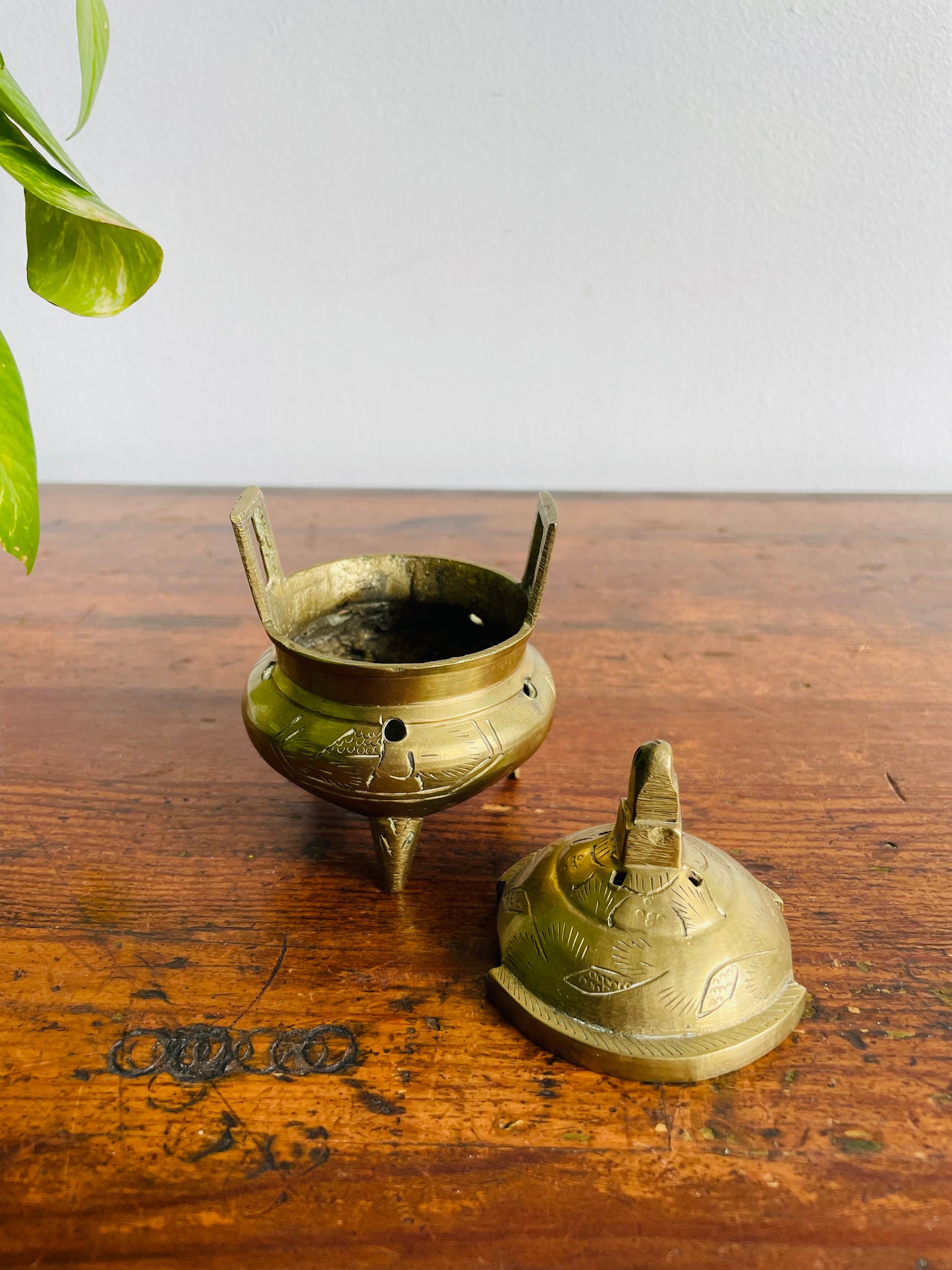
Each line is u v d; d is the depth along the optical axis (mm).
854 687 347
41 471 532
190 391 511
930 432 522
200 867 260
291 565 420
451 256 475
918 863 262
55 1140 186
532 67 433
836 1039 211
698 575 432
